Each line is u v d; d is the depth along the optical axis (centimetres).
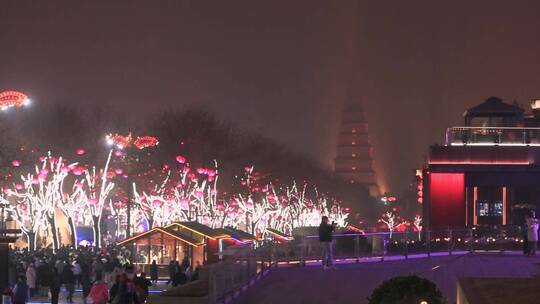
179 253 6419
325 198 16725
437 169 7038
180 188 9712
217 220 9456
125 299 3006
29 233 7438
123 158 9475
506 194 7250
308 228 7700
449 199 7025
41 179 7388
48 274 5175
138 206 8712
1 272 3672
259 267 4219
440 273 4306
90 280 5269
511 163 7000
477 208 7256
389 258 5138
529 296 2217
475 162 7012
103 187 7531
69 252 6216
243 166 12631
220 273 3167
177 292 3136
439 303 2345
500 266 4522
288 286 3850
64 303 5184
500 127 7069
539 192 7038
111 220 9844
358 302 3481
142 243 6488
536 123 7906
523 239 5294
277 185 14175
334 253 4884
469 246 5672
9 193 7625
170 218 8694
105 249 6431
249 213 10706
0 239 3678
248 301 3475
